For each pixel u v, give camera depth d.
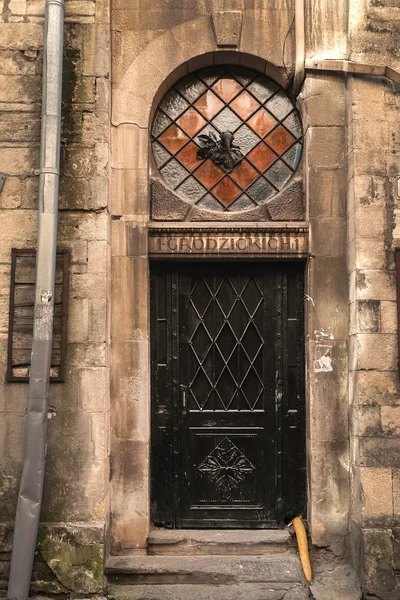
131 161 5.75
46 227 5.24
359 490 5.29
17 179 5.51
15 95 5.55
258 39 5.86
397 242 5.46
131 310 5.68
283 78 5.93
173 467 5.88
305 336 5.85
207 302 5.98
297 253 5.76
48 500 5.29
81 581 5.17
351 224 5.59
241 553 5.60
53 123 5.32
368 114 5.56
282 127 6.05
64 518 5.28
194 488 5.89
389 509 5.23
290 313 5.95
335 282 5.70
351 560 5.50
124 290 5.68
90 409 5.35
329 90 5.79
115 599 5.14
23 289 5.44
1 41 5.58
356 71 5.53
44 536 5.20
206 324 5.97
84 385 5.36
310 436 5.63
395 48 5.58
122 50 5.82
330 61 5.68
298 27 5.77
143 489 5.60
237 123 6.06
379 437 5.30
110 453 5.60
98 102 5.58
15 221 5.48
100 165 5.53
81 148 5.54
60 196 5.49
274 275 5.97
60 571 5.17
